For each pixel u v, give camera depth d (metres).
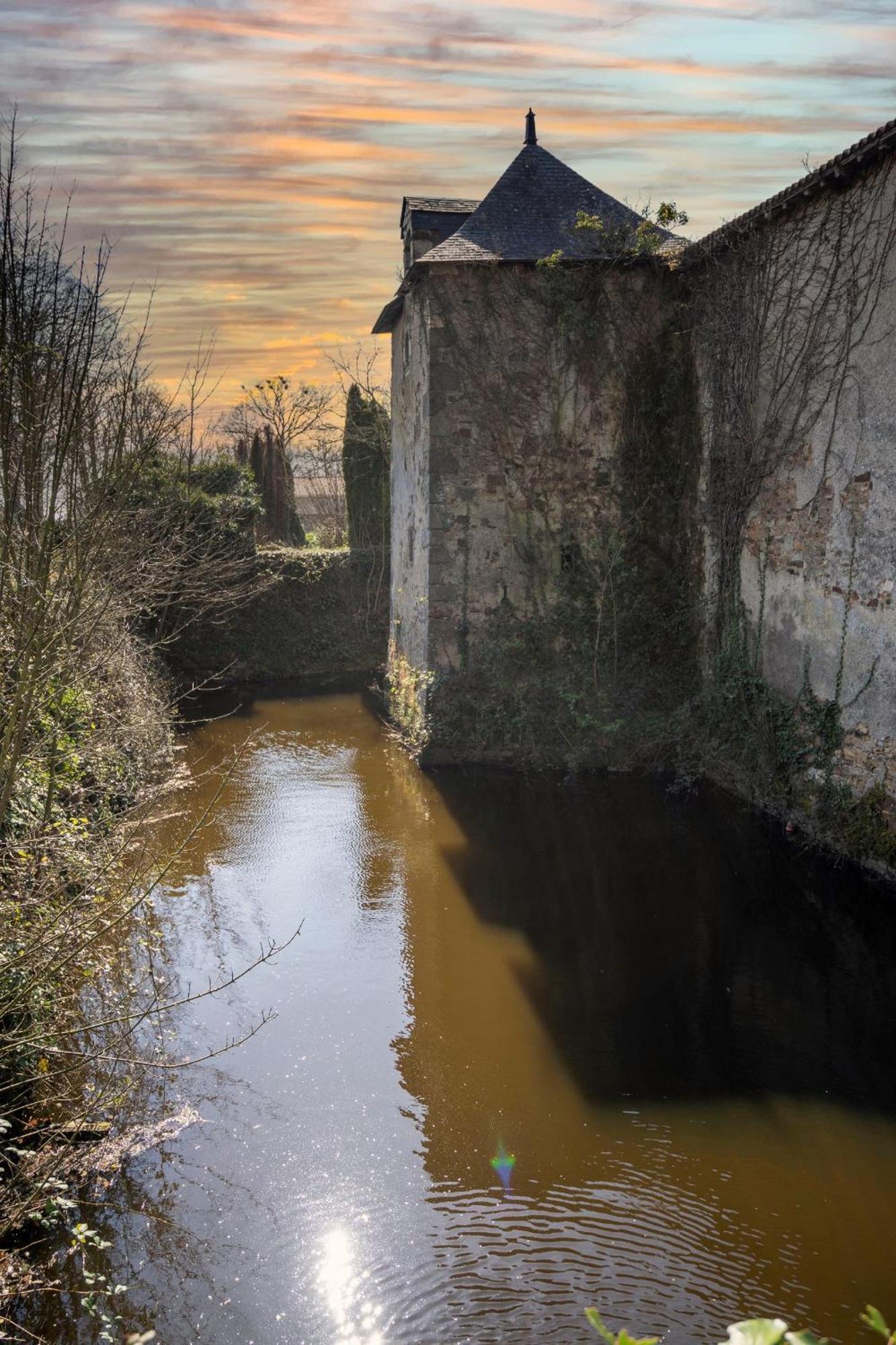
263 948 7.15
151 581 7.72
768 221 9.66
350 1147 4.93
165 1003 6.27
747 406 10.16
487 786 10.84
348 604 18.55
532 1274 4.10
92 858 5.95
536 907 7.78
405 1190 4.62
